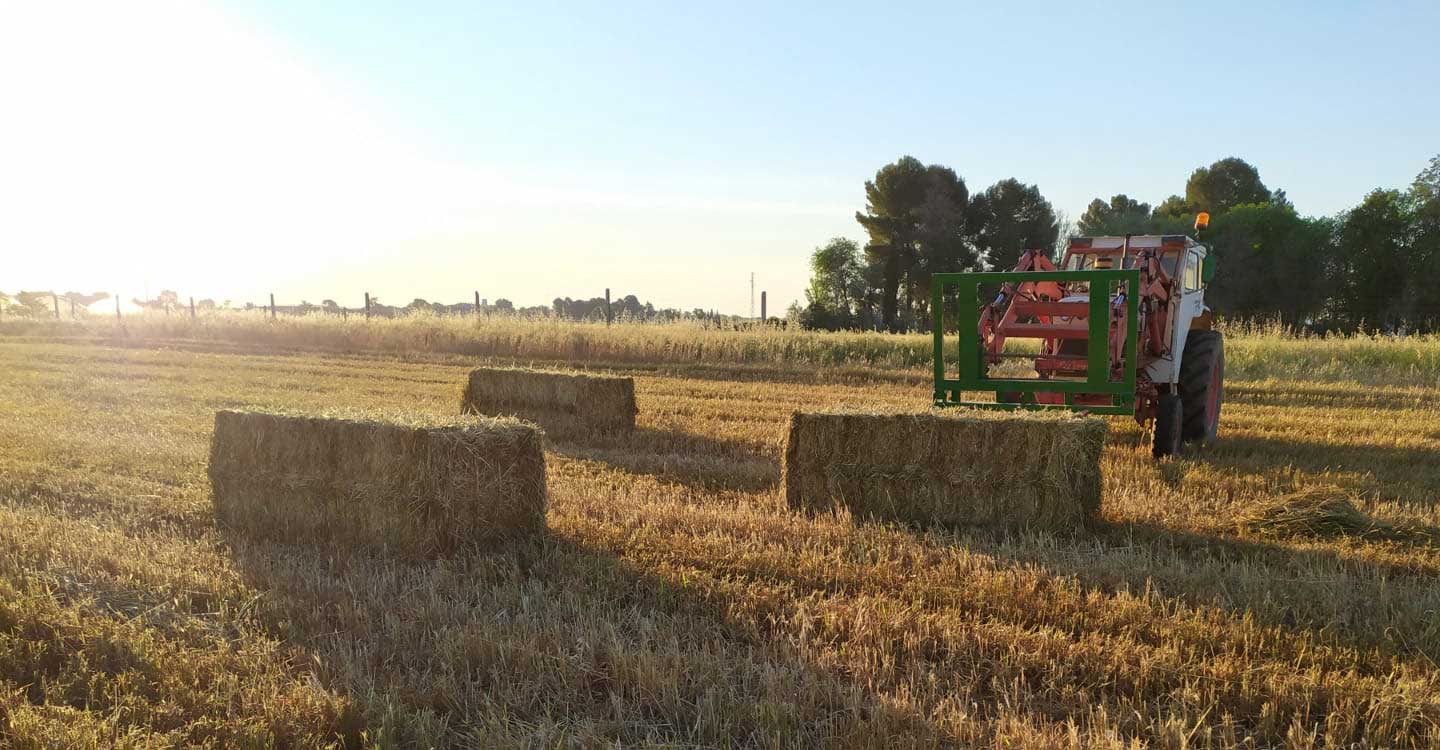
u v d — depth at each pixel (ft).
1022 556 16.99
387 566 16.66
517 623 13.53
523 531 18.30
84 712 10.75
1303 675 11.91
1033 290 29.68
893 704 10.87
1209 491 22.82
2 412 35.70
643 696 11.46
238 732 10.34
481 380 35.76
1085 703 11.27
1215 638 13.03
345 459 18.13
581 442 31.40
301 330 78.54
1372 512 20.75
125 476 23.68
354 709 10.68
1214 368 30.40
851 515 19.90
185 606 14.32
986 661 12.42
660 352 63.36
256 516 19.30
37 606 13.70
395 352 70.18
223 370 55.47
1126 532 19.15
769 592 14.82
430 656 12.53
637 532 18.53
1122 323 25.38
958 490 19.39
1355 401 42.45
